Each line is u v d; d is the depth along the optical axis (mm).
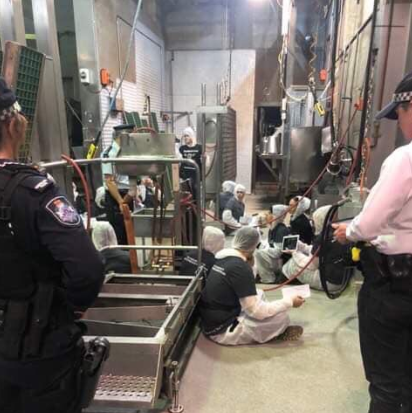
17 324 869
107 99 4922
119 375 1556
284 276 3303
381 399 1245
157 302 2299
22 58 1631
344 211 2791
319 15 7035
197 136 5672
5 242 835
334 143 4562
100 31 4691
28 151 1773
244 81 7684
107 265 2723
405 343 1191
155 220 2963
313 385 1864
